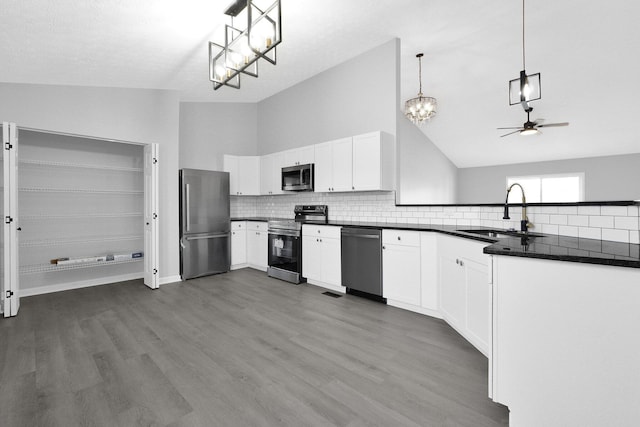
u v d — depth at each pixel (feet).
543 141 22.99
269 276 14.99
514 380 4.70
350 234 11.46
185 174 14.26
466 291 7.50
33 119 10.71
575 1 10.68
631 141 21.09
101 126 12.13
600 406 3.94
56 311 10.03
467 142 25.30
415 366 6.52
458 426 4.71
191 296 11.68
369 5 10.00
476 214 9.91
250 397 5.46
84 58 9.97
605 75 16.02
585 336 4.03
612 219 5.81
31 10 7.33
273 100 18.04
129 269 14.55
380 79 12.79
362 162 12.00
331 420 4.86
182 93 15.43
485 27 12.01
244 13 9.03
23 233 11.90
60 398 5.44
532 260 4.46
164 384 5.88
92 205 13.48
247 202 19.01
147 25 8.86
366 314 9.69
